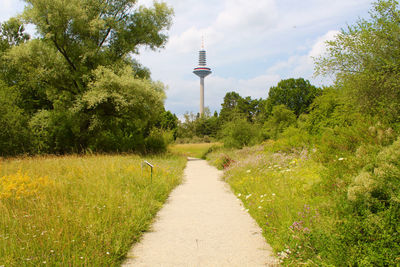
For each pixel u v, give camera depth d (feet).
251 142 74.64
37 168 31.32
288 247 11.98
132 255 12.71
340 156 19.99
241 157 49.14
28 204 17.62
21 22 64.69
